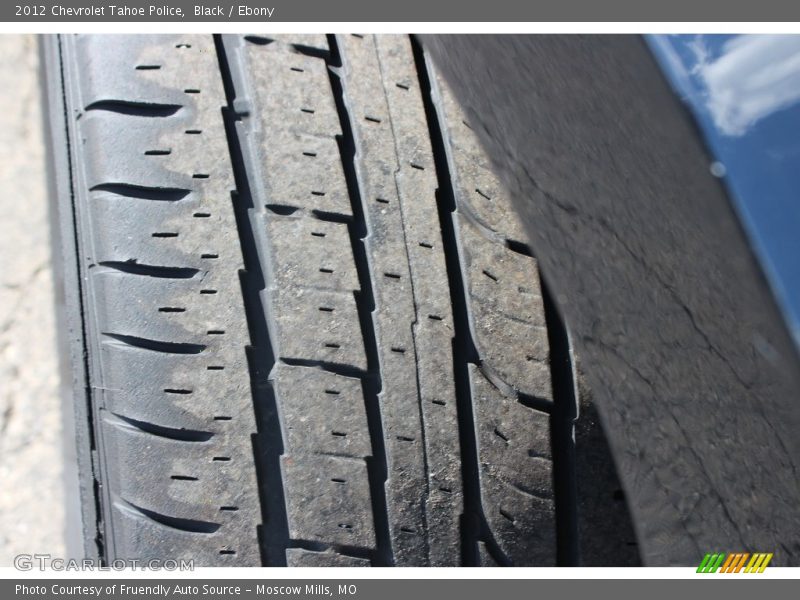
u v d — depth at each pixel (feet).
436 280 3.61
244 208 3.65
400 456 3.47
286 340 3.52
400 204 3.70
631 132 3.67
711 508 3.62
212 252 3.59
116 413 3.62
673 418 3.65
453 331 3.57
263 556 3.46
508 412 3.55
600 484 3.60
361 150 3.77
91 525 3.75
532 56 4.24
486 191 3.81
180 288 3.58
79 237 3.89
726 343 3.37
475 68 4.17
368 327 3.55
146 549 3.53
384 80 3.96
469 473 3.50
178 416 3.52
